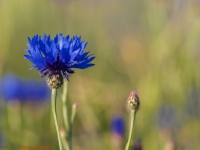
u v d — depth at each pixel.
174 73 0.98
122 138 0.85
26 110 0.92
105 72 1.20
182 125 0.90
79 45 0.63
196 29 0.96
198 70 0.96
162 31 1.03
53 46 0.62
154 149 0.87
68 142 0.69
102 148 0.91
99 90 1.10
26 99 0.90
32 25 1.34
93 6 1.40
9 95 0.88
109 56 1.27
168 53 1.01
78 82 1.12
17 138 0.87
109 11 1.43
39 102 0.92
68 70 0.63
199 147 0.87
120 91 1.10
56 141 0.90
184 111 0.92
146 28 1.29
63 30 1.36
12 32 1.28
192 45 0.97
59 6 1.36
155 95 0.96
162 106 0.92
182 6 1.02
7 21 1.29
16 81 0.91
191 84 0.95
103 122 0.99
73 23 1.36
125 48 1.25
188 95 0.93
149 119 0.91
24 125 0.92
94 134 0.94
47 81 0.62
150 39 1.13
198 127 0.90
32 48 0.62
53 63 0.62
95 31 1.35
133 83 1.12
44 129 0.95
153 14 1.04
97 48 1.30
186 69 0.97
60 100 0.96
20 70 1.17
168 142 0.85
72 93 1.08
